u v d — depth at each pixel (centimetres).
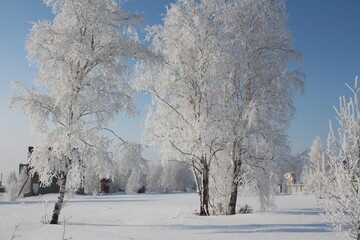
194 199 3959
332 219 792
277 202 3108
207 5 1753
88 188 6212
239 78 1716
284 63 1686
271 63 1698
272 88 1659
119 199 4212
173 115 1773
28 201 3684
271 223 1473
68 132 1311
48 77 1441
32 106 1287
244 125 1672
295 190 5162
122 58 1474
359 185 739
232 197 1820
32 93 1358
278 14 1703
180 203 3056
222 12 1742
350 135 754
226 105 1725
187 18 1744
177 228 1338
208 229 1309
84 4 1350
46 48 1413
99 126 1398
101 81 1390
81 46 1282
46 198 4400
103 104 1389
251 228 1334
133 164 1449
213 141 1733
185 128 1686
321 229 1304
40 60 1387
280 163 1714
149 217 1745
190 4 1753
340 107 779
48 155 1356
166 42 1780
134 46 1447
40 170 1390
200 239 1080
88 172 1396
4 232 1197
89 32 1415
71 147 1338
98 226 1383
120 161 1451
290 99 1692
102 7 1378
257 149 1727
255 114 1602
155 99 1791
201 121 1600
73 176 1418
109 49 1443
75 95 1377
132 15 1482
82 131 1340
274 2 1711
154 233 1205
